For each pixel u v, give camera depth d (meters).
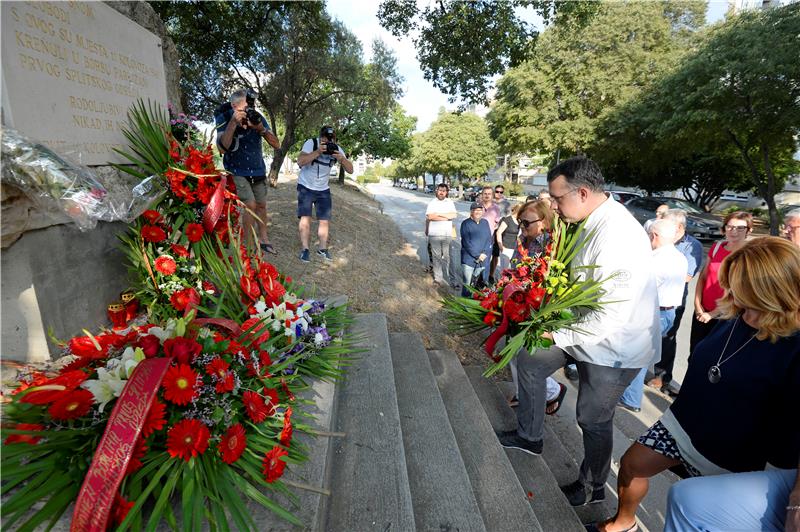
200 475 1.38
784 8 11.52
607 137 18.41
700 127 13.45
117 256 2.44
